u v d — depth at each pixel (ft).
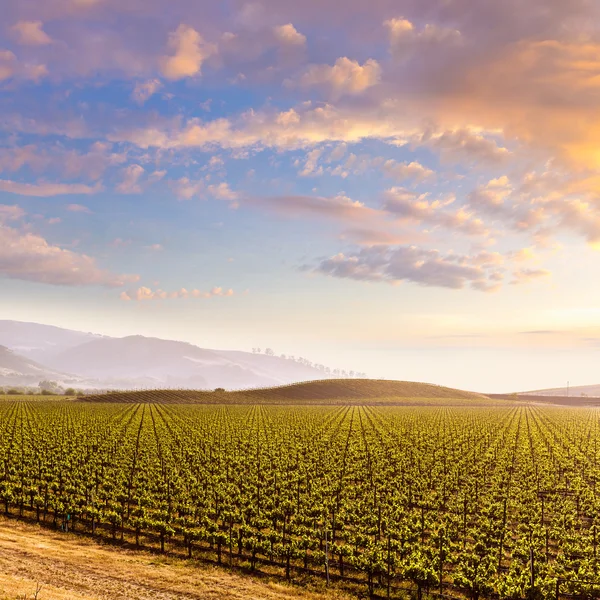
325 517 142.82
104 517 134.51
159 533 135.74
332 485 173.88
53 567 103.71
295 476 187.42
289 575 111.86
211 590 100.22
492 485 180.24
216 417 399.24
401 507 147.23
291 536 133.39
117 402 585.63
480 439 294.25
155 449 233.55
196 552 123.44
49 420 349.20
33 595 84.79
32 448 230.68
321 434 299.79
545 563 114.52
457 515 146.82
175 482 171.73
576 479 187.52
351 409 521.65
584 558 118.01
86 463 204.13
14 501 151.84
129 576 103.65
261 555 123.13
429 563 109.09
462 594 104.32
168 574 107.14
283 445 253.24
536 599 97.45
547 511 156.66
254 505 150.61
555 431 341.21
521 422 402.72
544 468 208.33
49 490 167.43
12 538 122.52
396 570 111.45
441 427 351.67
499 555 121.39
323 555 116.37
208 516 147.95
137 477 181.68
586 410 603.67
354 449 244.42
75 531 135.44
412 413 478.18
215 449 236.84
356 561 108.58
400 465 210.18
